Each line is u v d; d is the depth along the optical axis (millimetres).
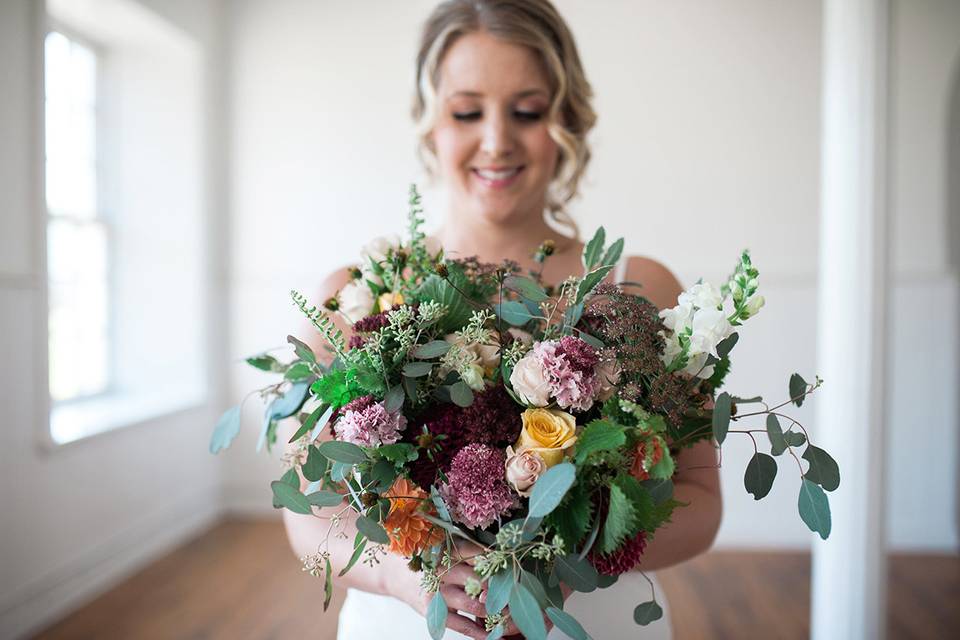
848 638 2400
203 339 4348
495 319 940
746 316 868
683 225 4266
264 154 4555
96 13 3750
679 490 1163
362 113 4496
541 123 1230
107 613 3135
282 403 1026
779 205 4215
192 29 4188
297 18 4512
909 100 4082
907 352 4137
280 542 4043
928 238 4113
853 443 2393
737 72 4219
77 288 4008
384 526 843
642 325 856
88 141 4129
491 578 801
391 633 1123
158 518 3941
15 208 2943
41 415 3061
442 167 1288
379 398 869
